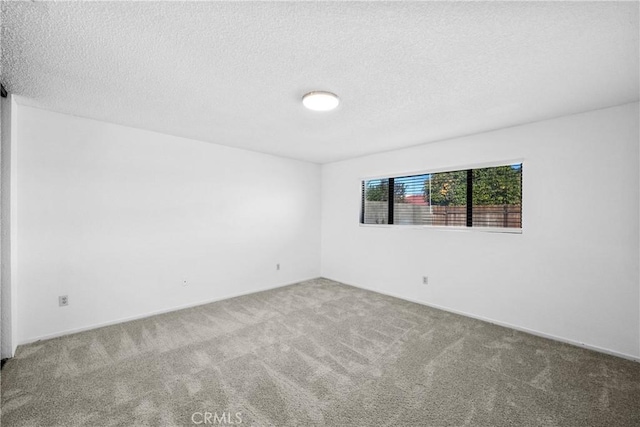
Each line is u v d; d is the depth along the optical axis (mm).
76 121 2762
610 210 2445
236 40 1515
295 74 1885
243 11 1284
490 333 2846
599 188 2490
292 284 4746
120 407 1721
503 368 2195
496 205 3232
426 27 1393
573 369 2184
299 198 4883
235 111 2574
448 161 3492
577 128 2588
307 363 2252
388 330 2898
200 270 3688
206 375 2068
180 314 3318
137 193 3164
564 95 2189
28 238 2537
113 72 1873
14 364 2182
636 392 1901
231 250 4008
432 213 3789
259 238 4332
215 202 3828
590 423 1627
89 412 1675
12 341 2285
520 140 2916
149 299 3256
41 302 2604
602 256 2482
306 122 2869
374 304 3730
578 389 1935
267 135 3375
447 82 1981
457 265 3432
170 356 2336
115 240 3016
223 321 3107
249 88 2096
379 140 3561
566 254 2656
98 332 2787
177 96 2256
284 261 4680
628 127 2357
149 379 2010
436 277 3629
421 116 2670
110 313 2984
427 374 2107
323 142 3684
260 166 4328
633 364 2264
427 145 3709
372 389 1928
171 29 1421
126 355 2344
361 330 2895
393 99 2277
